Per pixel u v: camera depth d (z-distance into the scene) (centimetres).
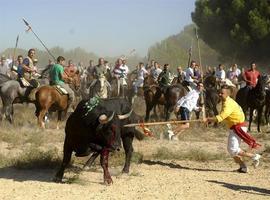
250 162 1370
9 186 1033
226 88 1205
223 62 5750
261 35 5162
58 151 1455
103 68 2492
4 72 2717
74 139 1065
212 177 1166
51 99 1950
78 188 1027
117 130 1041
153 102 2325
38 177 1134
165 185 1070
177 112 1655
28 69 2005
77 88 2397
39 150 1370
